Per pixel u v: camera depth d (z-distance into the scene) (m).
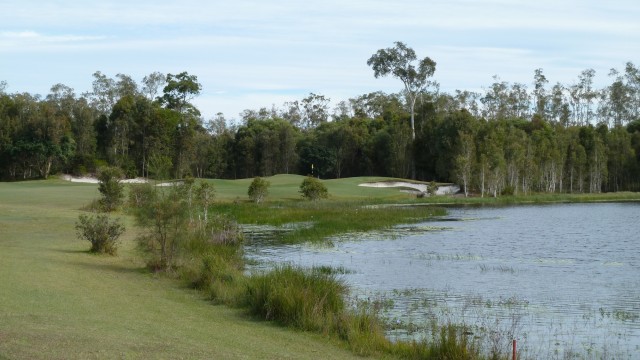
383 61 111.38
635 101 127.88
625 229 39.50
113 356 9.28
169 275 19.66
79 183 78.62
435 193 84.00
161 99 114.25
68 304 13.53
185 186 22.34
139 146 103.56
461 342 11.99
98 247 23.67
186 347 10.55
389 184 86.12
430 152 104.25
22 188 63.22
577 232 37.84
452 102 126.56
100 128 106.50
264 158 117.44
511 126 100.69
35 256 21.44
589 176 97.00
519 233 37.03
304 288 15.27
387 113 127.62
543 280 21.27
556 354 12.77
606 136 99.69
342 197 68.62
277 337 12.66
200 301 16.16
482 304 17.47
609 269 23.75
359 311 15.05
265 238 34.06
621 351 13.15
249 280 17.38
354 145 116.25
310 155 114.50
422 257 26.92
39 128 90.31
